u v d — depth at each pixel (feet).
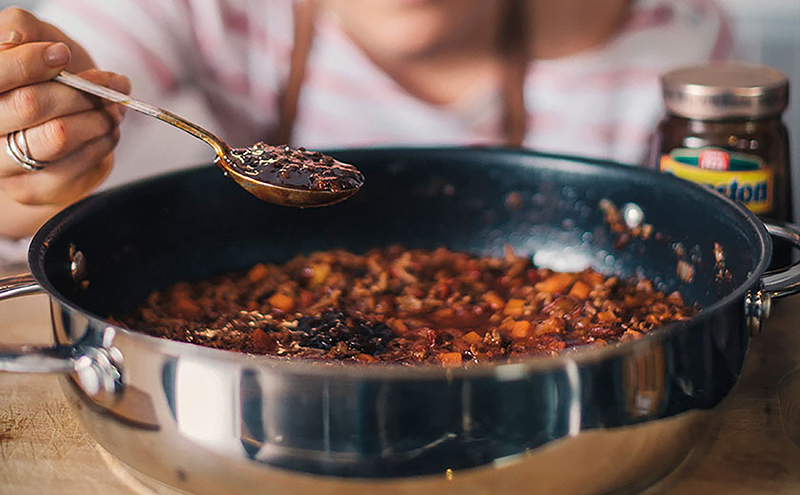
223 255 2.34
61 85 2.10
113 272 2.15
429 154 2.39
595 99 3.57
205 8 3.39
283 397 1.56
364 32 3.46
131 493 1.83
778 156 2.31
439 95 3.56
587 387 1.57
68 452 1.92
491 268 2.36
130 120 3.36
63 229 2.00
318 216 2.40
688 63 3.57
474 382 1.54
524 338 2.06
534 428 1.57
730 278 2.02
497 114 3.59
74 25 3.29
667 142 2.36
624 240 2.31
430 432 1.55
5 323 2.28
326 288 2.28
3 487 1.83
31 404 2.04
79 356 1.67
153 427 1.64
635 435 1.63
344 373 1.53
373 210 2.42
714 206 2.09
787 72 3.92
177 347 1.58
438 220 2.43
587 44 3.52
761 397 2.02
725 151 2.28
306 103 3.59
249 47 3.50
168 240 2.26
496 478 1.59
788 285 1.86
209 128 3.55
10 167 2.18
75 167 2.20
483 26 3.46
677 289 2.22
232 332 2.09
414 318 2.16
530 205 2.39
